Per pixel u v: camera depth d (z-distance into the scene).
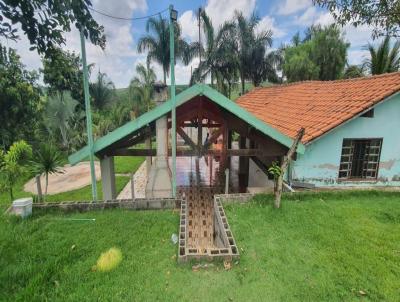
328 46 27.17
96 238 5.70
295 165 9.30
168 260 4.97
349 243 5.61
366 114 9.10
